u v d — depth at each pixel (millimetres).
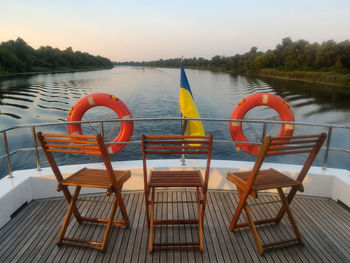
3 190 2221
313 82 40750
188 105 3207
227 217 2268
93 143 1619
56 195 2604
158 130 11188
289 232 2080
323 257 1795
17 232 2053
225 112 16484
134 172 2684
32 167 7602
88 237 1998
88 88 31547
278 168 2754
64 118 13922
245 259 1771
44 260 1750
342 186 2482
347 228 2135
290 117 3637
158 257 1781
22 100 20141
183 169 2736
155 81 45906
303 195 2686
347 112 17859
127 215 2107
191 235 2021
